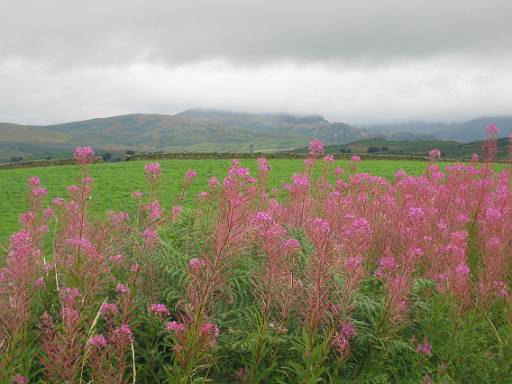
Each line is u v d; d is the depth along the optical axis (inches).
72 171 1662.2
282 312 202.1
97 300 211.6
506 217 320.8
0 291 176.2
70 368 161.3
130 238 273.1
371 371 206.4
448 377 208.2
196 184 1378.0
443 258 273.1
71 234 252.7
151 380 197.2
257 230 207.5
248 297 230.2
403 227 293.9
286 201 352.5
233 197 179.0
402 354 228.8
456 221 343.3
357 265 207.8
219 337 205.9
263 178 341.7
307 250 245.6
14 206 1153.4
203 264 187.9
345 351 200.7
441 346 226.4
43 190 272.2
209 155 2343.8
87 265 207.0
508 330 222.1
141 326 217.5
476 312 239.9
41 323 199.6
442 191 397.1
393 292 213.3
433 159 482.6
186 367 168.7
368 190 401.1
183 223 293.7
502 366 214.4
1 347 171.3
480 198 366.9
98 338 169.9
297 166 1784.0
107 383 164.4
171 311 219.1
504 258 272.2
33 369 194.9
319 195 406.6
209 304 196.4
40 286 219.8
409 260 224.1
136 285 218.8
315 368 182.1
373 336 208.2
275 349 204.2
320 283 189.0
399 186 385.7
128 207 347.9
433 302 240.1
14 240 187.0
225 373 203.8
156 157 2298.2
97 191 1262.3
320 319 190.2
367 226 240.8
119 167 1800.0
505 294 259.0
